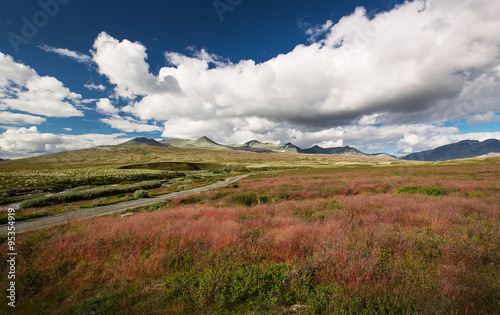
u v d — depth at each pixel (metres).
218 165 137.12
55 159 169.00
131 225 8.62
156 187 41.81
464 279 3.59
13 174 56.62
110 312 3.44
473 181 23.17
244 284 3.73
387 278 3.70
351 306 2.96
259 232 7.16
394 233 5.89
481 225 6.34
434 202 10.93
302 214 10.30
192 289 3.77
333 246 4.76
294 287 3.65
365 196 15.63
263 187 27.41
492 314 2.86
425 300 3.14
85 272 5.03
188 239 6.48
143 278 4.57
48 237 7.98
